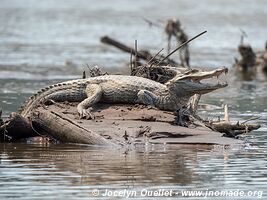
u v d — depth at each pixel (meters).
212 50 150.62
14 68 120.12
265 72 122.88
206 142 61.25
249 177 51.56
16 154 59.12
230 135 65.69
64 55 140.50
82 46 156.75
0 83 103.06
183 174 52.28
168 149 60.00
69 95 67.44
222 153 58.81
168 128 62.69
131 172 52.84
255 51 144.75
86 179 51.03
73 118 64.31
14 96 90.19
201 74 64.88
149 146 60.56
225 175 52.09
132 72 71.25
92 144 61.47
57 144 63.19
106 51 148.75
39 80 107.00
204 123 65.62
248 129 65.31
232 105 84.94
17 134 65.06
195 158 56.94
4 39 167.25
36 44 158.88
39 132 65.50
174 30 113.81
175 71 69.94
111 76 67.69
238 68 125.56
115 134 61.62
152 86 66.75
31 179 51.06
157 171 53.16
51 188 48.84
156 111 65.50
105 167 54.31
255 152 59.28
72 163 55.66
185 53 115.00
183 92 65.56
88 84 67.25
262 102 87.81
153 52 137.25
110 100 66.88
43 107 66.81
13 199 46.50
